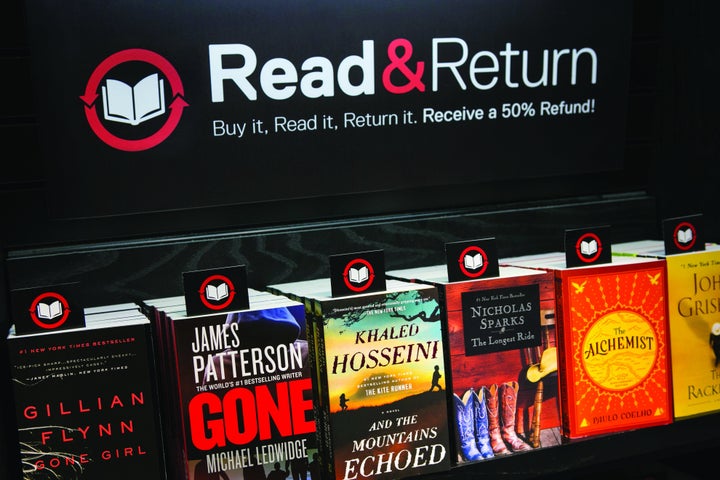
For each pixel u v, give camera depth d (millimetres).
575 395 1498
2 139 1438
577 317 1493
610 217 1933
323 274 1687
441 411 1411
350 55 1602
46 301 1243
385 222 1726
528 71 1763
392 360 1374
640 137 1963
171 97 1493
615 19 1818
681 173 1896
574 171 1864
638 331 1540
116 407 1250
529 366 1483
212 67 1510
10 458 1341
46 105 1420
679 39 1865
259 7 1518
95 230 1526
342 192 1661
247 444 1312
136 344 1255
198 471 1284
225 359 1297
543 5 1746
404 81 1655
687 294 1587
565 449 1509
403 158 1691
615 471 1938
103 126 1461
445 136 1717
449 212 1797
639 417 1550
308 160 1616
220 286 1312
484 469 1447
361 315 1351
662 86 1928
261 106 1559
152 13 1451
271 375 1323
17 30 1420
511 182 1841
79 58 1423
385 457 1372
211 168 1550
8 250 1485
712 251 1608
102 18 1423
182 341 1273
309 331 1415
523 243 1854
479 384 1449
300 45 1561
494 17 1703
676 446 1668
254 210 1632
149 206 1523
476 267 1469
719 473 1926
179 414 1294
